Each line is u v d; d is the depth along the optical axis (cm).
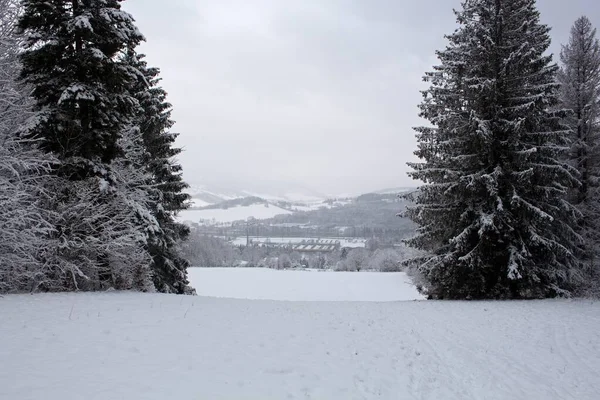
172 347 708
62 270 1322
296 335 901
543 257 1788
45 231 1286
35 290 1314
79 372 548
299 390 575
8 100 1313
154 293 1487
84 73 1404
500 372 735
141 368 588
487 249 1752
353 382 637
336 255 13362
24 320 811
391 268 8244
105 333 758
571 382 695
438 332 1032
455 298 1877
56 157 1376
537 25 1889
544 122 1817
